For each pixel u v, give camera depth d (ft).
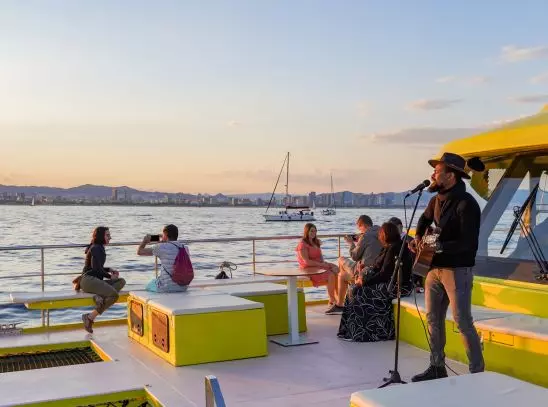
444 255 15.20
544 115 19.22
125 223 341.21
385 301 21.80
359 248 23.18
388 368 18.31
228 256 122.11
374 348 20.81
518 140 18.61
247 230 273.95
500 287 18.40
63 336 23.30
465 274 15.16
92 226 293.84
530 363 15.58
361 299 21.94
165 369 18.34
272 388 16.48
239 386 16.69
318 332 23.50
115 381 17.01
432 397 10.17
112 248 143.64
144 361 19.26
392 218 25.95
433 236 15.31
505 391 10.44
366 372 17.93
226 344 19.30
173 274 22.81
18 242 176.96
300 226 320.29
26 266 108.06
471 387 10.66
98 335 23.48
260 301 23.29
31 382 16.81
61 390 16.07
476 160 19.03
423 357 19.47
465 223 15.02
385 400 10.05
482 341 16.75
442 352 16.19
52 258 124.57
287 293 23.54
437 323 16.11
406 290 21.86
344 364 18.84
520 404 9.82
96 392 15.96
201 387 16.47
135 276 87.92
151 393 15.89
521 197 19.21
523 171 19.36
